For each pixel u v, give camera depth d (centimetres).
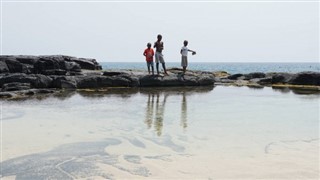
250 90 1881
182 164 576
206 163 580
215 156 617
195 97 1519
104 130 829
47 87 1859
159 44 2061
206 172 538
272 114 1052
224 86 2166
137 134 787
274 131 810
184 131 816
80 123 912
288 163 576
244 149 660
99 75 2077
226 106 1230
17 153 637
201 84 2153
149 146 687
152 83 2031
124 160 600
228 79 2559
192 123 911
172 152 645
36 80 1814
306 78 2147
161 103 1311
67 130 826
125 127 863
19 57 2350
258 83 2320
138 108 1178
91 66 2784
